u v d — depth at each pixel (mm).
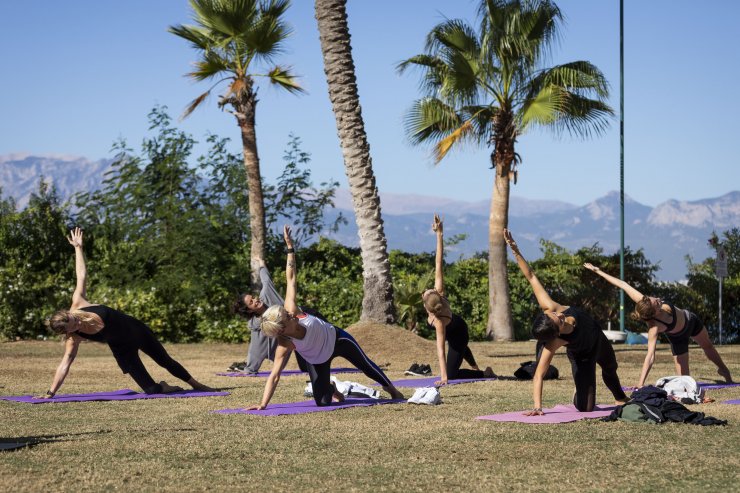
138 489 4957
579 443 6359
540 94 20578
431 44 21453
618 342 21828
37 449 6121
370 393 9500
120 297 20375
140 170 22156
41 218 21547
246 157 20266
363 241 16766
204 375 12500
